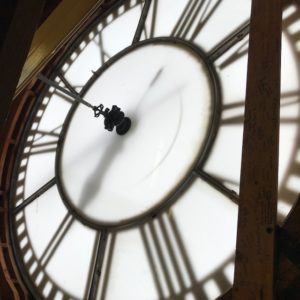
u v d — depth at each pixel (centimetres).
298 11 263
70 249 311
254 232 137
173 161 277
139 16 373
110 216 293
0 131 146
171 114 293
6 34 154
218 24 305
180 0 345
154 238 269
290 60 255
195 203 259
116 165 308
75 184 329
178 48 315
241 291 130
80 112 364
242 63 276
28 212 363
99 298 275
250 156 149
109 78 355
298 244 145
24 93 418
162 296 253
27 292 329
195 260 248
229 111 267
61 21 257
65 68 412
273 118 151
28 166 389
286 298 190
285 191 230
